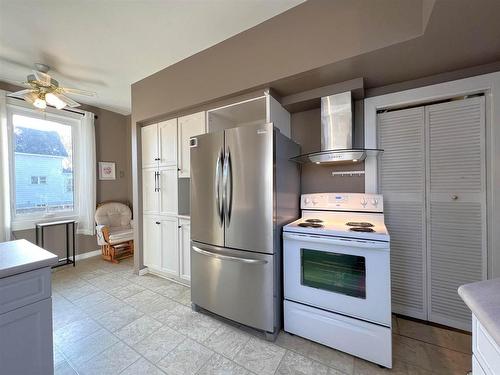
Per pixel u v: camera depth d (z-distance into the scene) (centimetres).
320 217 215
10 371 97
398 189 202
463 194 177
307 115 235
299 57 174
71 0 165
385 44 143
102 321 197
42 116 333
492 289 81
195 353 159
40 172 336
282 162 188
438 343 166
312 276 169
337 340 157
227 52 211
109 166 414
